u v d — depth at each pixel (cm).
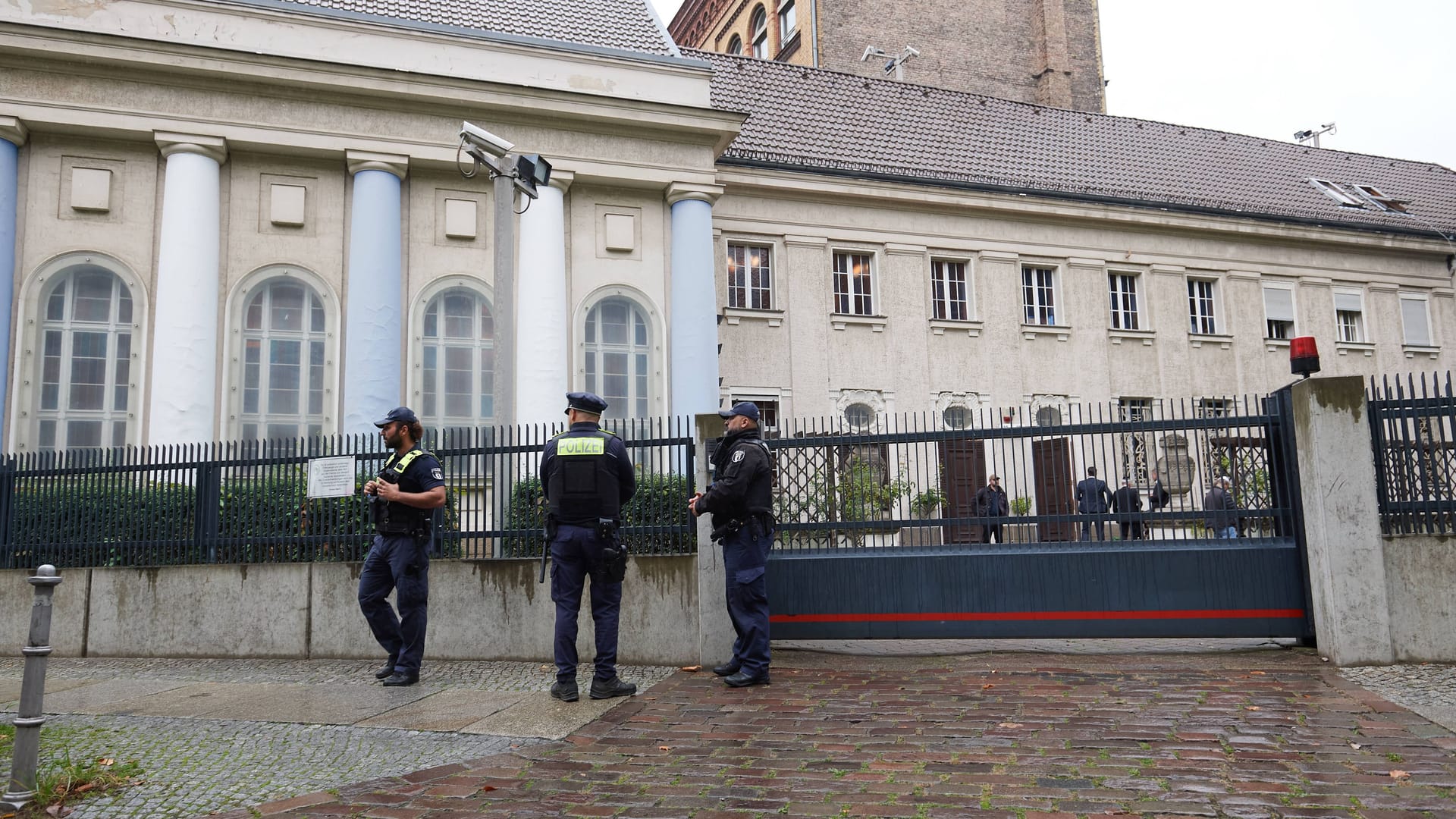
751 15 3988
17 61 1462
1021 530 831
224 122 1547
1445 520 759
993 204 2247
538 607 869
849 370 2114
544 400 1653
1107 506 823
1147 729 558
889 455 860
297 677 800
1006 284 2280
